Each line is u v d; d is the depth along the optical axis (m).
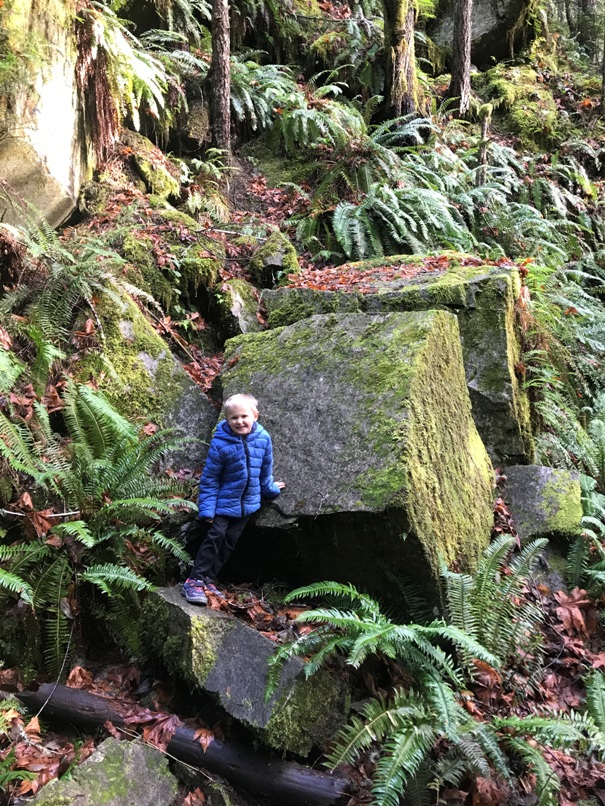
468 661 3.14
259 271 5.84
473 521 3.74
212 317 5.41
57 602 3.05
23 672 3.01
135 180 6.06
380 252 6.55
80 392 3.58
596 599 3.85
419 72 9.81
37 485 3.38
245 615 3.23
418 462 3.26
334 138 7.82
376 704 2.81
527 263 5.87
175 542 3.29
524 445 4.65
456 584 3.18
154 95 6.46
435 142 8.29
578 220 8.90
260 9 8.97
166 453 3.95
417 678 3.05
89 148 5.64
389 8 8.33
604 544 4.18
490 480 4.24
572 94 10.98
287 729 2.68
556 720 2.82
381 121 8.81
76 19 5.23
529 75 10.91
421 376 3.53
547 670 3.41
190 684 2.89
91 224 5.30
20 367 3.62
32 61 4.62
